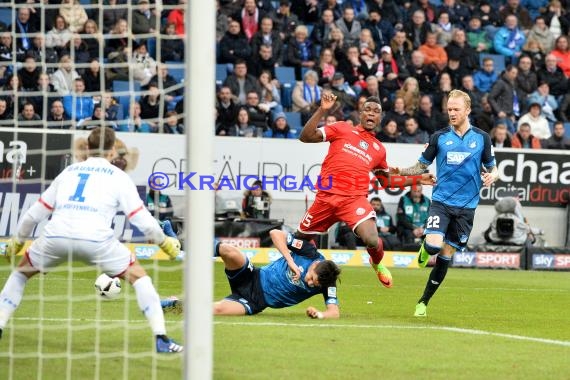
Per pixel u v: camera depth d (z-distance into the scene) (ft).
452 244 70.90
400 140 138.00
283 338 55.31
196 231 36.73
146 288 49.32
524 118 148.36
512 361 50.01
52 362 46.62
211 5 37.06
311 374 44.73
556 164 133.08
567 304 85.97
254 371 45.14
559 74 160.15
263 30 148.25
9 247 52.08
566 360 50.85
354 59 149.28
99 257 49.80
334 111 141.90
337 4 159.12
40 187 113.19
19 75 120.26
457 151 70.23
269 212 124.98
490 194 132.67
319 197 76.28
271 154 124.88
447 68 154.92
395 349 52.75
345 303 80.38
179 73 139.44
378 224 128.67
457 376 45.37
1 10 130.82
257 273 66.54
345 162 75.36
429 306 79.97
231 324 60.80
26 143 112.88
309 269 65.41
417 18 157.48
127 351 49.78
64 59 120.78
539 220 133.69
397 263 127.95
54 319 61.36
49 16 127.34
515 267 131.34
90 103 119.34
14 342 52.21
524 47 165.99
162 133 120.67
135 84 123.75
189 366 36.58
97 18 132.16
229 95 134.31
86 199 50.14
